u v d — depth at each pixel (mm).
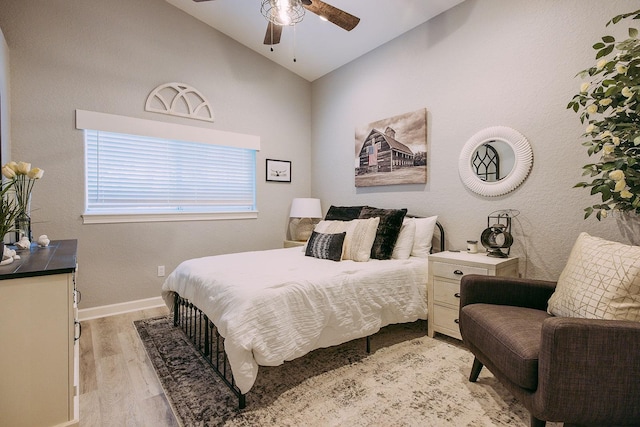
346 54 3740
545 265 2279
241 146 3822
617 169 1376
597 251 1536
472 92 2682
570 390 1130
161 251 3316
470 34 2684
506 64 2459
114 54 3021
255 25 3480
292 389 1774
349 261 2629
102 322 2811
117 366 2031
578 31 2104
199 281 2098
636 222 1884
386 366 2029
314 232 2994
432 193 3016
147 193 3275
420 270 2539
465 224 2766
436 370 1979
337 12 2270
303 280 1944
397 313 2334
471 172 2684
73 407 1367
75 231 2869
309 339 1812
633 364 1103
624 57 1417
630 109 1574
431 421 1502
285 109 4230
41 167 2707
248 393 1735
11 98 2570
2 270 1286
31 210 2672
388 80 3406
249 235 3939
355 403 1645
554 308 1605
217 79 3637
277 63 4145
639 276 1309
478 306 1768
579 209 2119
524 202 2383
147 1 3193
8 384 1253
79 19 2854
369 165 3609
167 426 1484
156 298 3285
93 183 2990
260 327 1621
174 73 3352
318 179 4391
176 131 3359
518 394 1322
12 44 2576
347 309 2037
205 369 1989
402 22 3082
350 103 3889
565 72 2164
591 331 1117
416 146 3098
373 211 3066
